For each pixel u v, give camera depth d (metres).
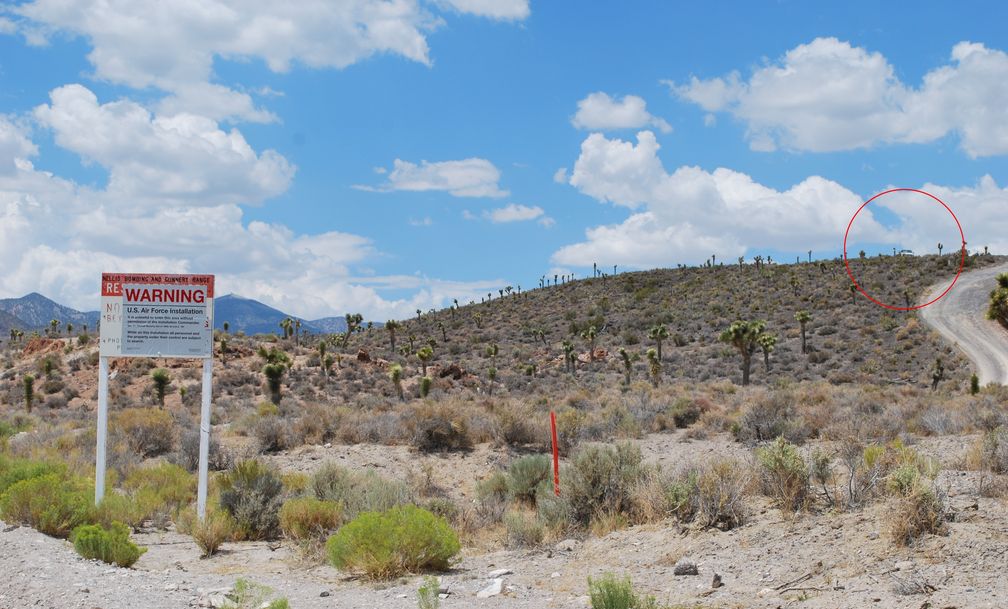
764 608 7.07
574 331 114.31
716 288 129.75
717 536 9.99
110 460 19.36
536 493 15.31
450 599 8.21
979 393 38.56
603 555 10.22
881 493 10.15
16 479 14.06
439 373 67.75
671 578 8.62
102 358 13.82
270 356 59.00
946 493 9.69
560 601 7.93
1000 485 10.37
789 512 10.26
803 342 86.00
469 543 12.38
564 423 24.00
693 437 23.52
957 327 89.88
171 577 9.20
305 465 20.69
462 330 128.12
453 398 35.66
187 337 13.84
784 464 10.93
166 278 13.84
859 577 7.61
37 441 23.45
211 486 16.77
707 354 87.44
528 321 128.75
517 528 11.93
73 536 10.78
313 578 9.63
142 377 55.88
